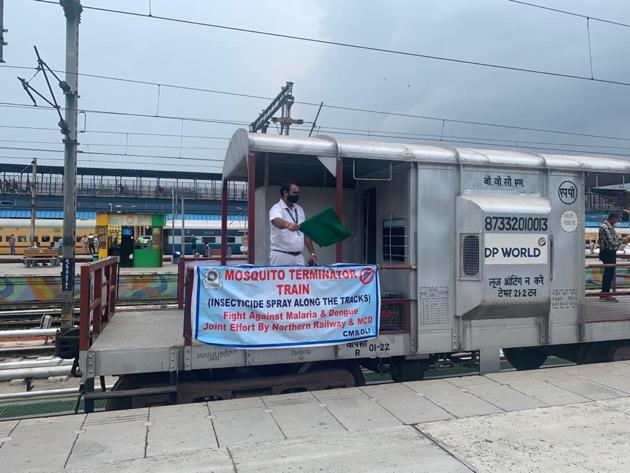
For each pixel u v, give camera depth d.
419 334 5.93
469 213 6.06
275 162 6.59
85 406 4.99
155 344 5.23
